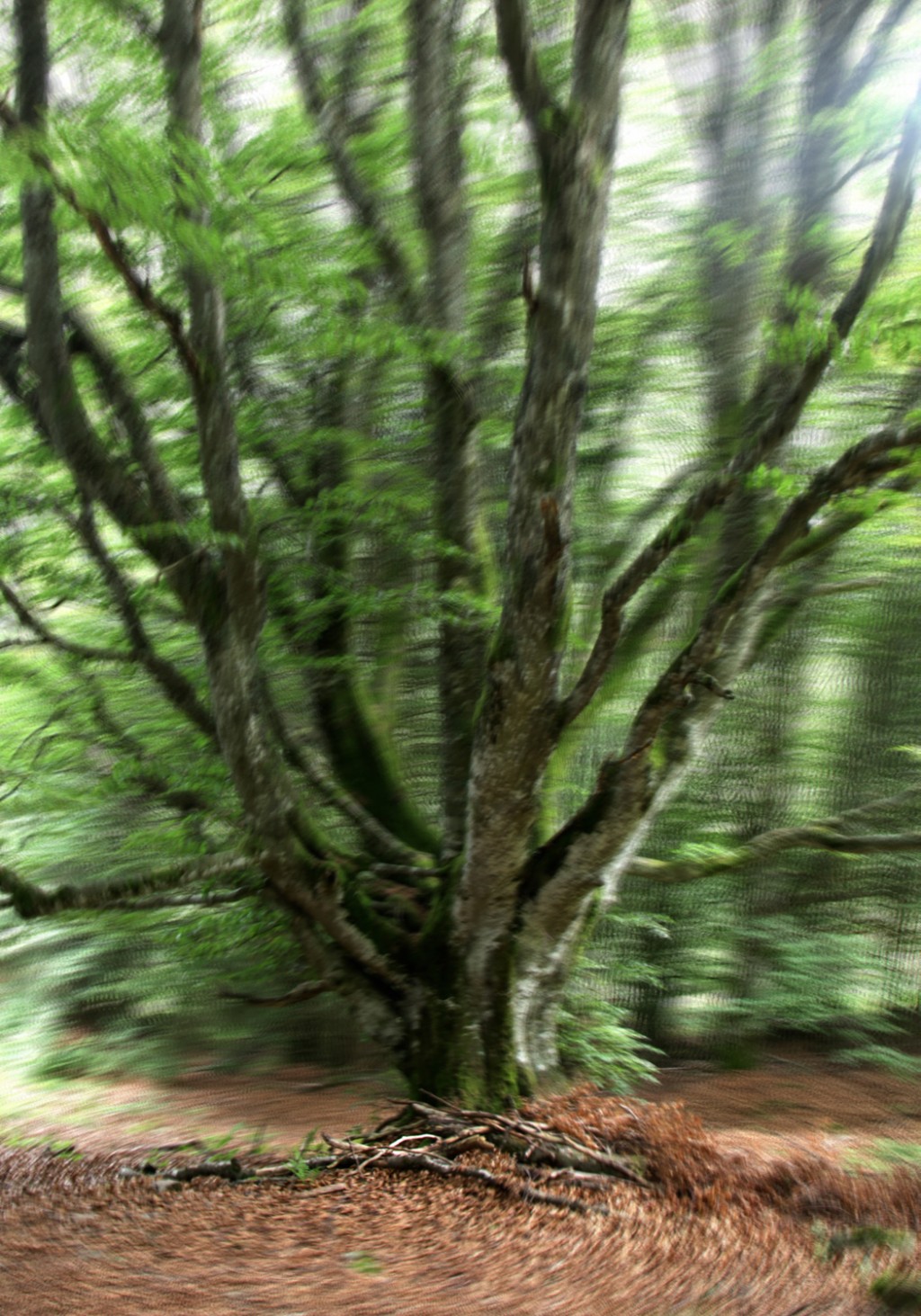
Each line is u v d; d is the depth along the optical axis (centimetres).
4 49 779
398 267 827
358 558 905
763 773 1202
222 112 818
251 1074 1173
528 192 939
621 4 603
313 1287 477
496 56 882
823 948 1155
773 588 757
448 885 760
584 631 938
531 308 619
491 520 968
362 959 755
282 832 718
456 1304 455
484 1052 735
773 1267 490
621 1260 501
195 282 604
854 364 603
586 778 1112
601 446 1044
